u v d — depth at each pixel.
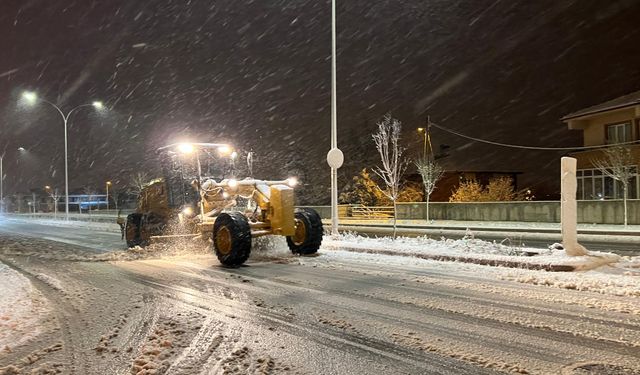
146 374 5.06
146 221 15.89
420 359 5.41
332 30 18.48
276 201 12.60
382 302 7.98
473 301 7.92
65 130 42.84
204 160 14.85
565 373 4.94
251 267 11.85
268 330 6.54
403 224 29.89
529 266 10.73
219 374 5.05
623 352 5.51
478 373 5.00
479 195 37.16
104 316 7.42
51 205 89.06
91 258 14.42
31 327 6.86
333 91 18.52
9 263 13.88
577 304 7.60
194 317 7.25
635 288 8.41
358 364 5.29
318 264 12.14
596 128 33.34
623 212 24.05
